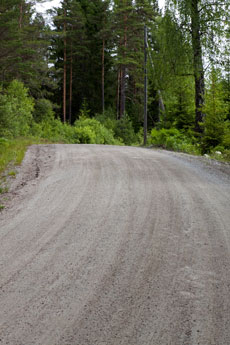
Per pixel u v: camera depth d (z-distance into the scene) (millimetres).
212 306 2346
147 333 2088
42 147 14070
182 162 9352
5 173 7922
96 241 3604
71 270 2961
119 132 34156
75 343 2023
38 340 2062
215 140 13328
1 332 2148
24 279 2830
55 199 5438
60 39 43344
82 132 28359
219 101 13539
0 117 15820
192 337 2037
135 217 4371
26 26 28141
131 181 6598
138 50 38250
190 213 4504
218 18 13516
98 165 8719
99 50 44938
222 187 6086
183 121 19188
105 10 44156
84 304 2426
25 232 3988
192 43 14320
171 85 17312
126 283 2697
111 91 45844
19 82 23812
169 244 3477
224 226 3994
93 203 5082
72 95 46469
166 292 2543
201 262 3047
